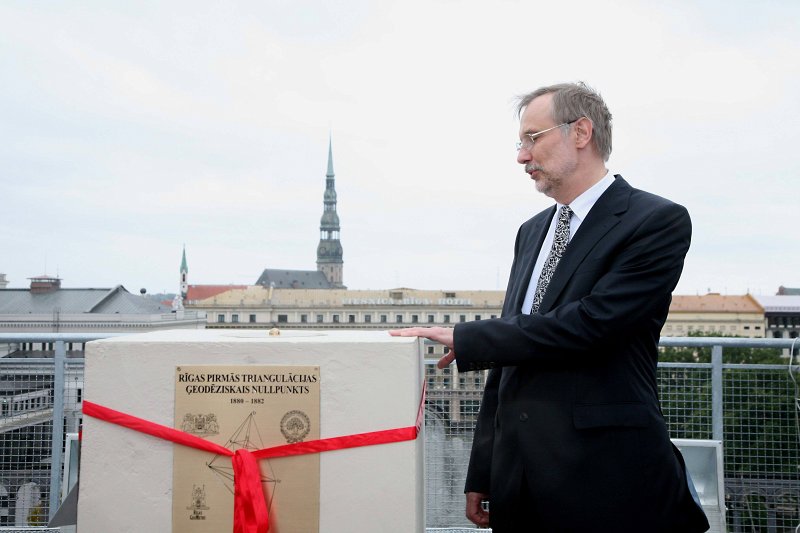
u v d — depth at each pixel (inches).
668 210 75.7
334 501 60.1
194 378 60.6
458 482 140.4
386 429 59.8
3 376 157.3
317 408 60.1
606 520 72.0
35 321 2632.9
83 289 2741.1
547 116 79.3
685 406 156.0
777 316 3467.0
